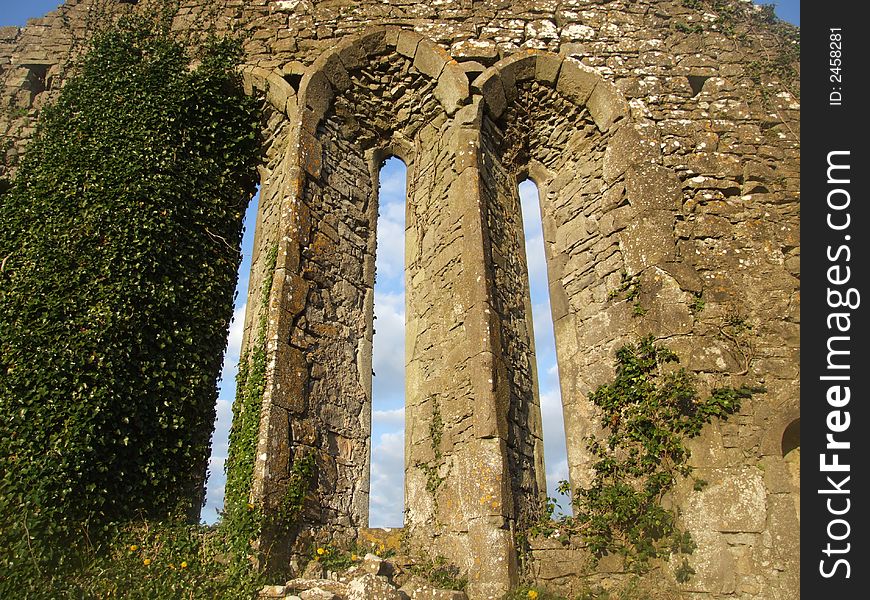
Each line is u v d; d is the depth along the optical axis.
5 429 5.73
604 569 6.31
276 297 6.98
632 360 7.16
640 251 7.74
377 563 5.61
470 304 7.13
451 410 6.98
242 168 8.68
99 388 6.03
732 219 8.09
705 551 6.07
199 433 6.88
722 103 8.96
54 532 5.32
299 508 6.16
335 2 9.38
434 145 8.91
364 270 8.33
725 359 6.99
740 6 9.77
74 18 9.89
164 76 8.30
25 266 6.70
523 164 9.57
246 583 5.43
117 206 7.04
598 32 9.34
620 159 8.41
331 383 7.23
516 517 6.36
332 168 8.41
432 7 9.30
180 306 7.08
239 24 9.30
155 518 6.09
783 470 6.38
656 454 6.64
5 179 8.55
